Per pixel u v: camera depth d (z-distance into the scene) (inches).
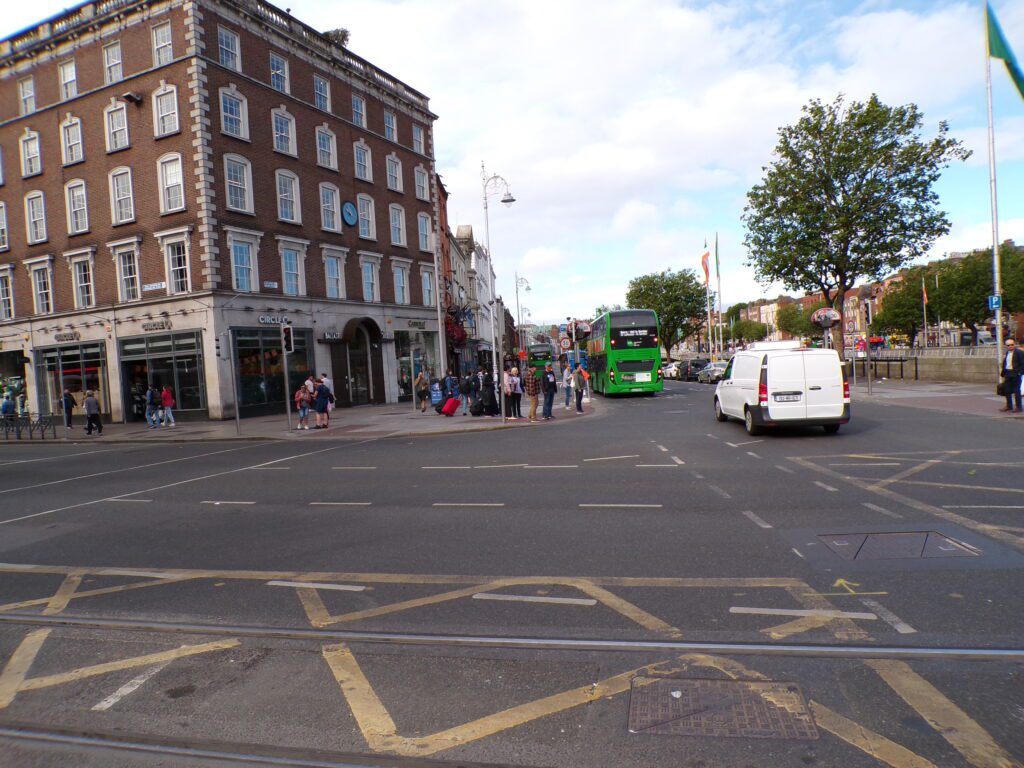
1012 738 121.9
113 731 140.3
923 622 173.3
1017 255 2428.6
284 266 1191.6
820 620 177.8
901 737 123.7
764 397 564.7
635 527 286.5
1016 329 2704.2
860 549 238.2
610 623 183.0
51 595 236.7
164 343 1093.1
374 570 244.2
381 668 163.2
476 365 2628.0
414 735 132.6
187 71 1047.6
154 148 1087.6
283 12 1224.8
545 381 885.8
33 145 1230.3
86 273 1183.6
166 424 1037.8
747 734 126.6
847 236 1291.8
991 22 868.6
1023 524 262.4
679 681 148.6
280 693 153.2
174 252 1082.7
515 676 155.3
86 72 1152.2
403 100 1551.4
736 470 418.3
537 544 267.1
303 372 1216.8
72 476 562.9
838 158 1272.1
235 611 209.0
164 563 270.2
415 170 1595.7
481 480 428.8
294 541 293.7
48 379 1228.5
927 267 2669.8
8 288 1277.1
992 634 164.6
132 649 183.8
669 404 1041.5
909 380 1242.0
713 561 233.1
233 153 1098.1
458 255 2452.0
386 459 561.6
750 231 1393.9
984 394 862.5
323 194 1295.5
